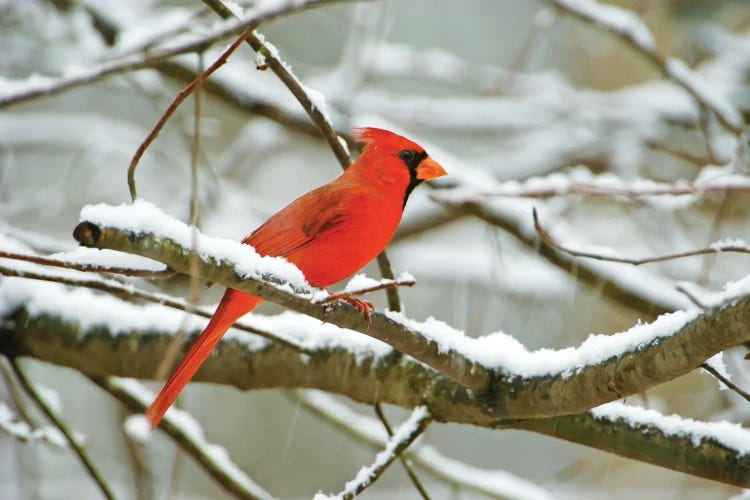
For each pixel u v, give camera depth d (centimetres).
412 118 1403
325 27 1609
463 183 1046
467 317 1405
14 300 714
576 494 1312
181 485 1417
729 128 971
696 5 1364
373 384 656
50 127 1327
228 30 449
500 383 577
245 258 462
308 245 660
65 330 706
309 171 1692
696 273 1317
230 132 1576
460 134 1514
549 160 1415
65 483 1300
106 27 1091
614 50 1675
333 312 518
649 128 1380
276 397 1491
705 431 581
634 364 505
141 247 431
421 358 565
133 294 533
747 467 572
